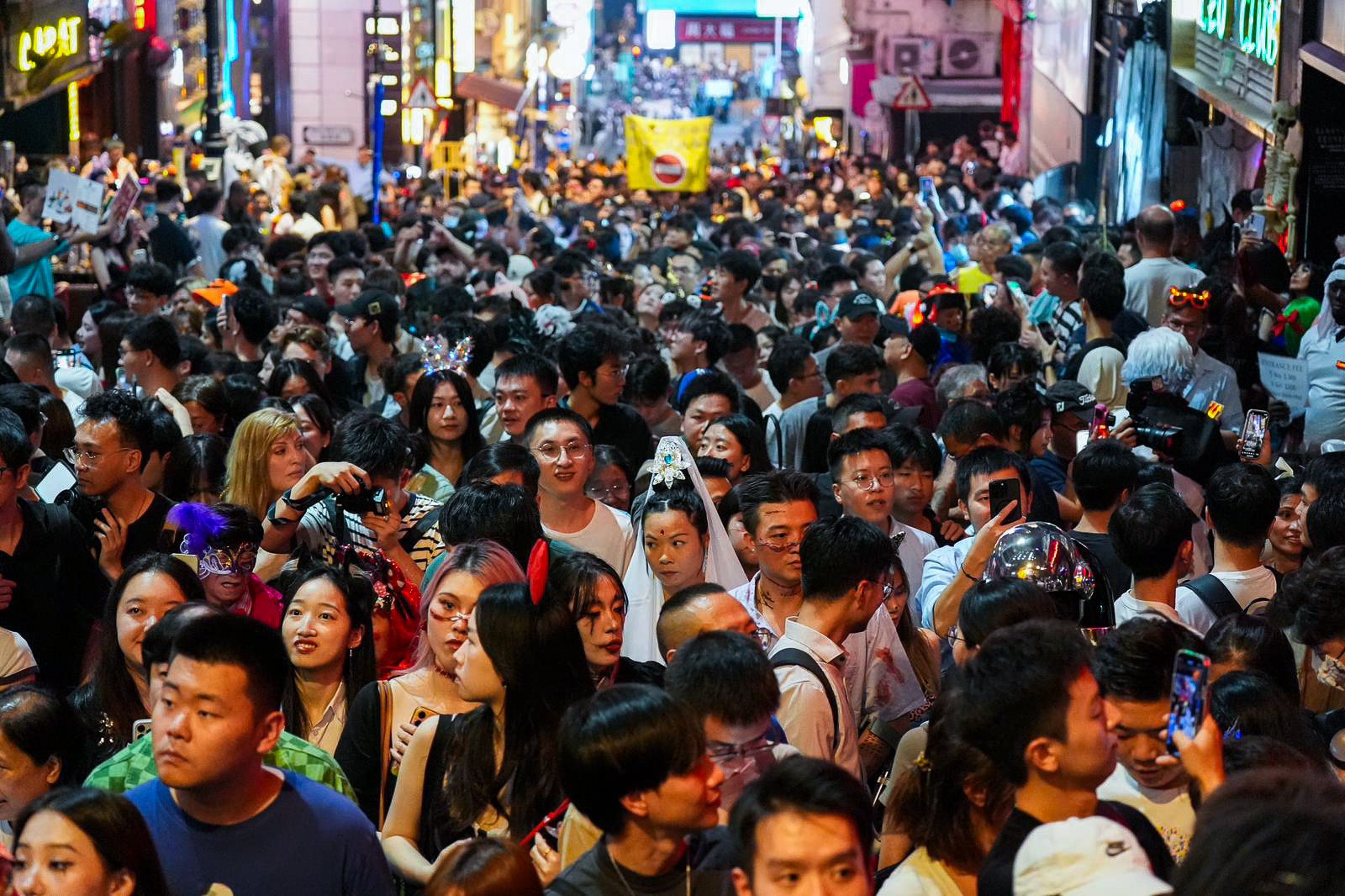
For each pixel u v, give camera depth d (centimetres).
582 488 827
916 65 5719
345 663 641
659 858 445
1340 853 281
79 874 420
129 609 600
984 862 441
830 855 386
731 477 917
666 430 1130
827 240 2795
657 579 751
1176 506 683
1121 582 789
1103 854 360
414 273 2000
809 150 6475
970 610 562
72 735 570
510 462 796
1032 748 417
